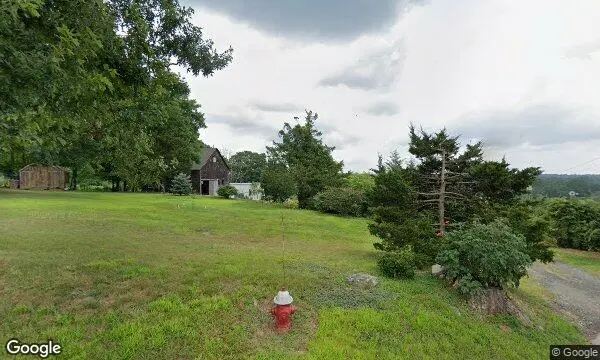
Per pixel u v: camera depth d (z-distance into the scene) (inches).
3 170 1475.1
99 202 836.6
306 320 251.1
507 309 321.7
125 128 259.4
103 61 217.6
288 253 433.1
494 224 360.5
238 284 283.7
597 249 804.6
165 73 277.6
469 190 530.0
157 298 243.0
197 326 218.5
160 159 329.7
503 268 319.3
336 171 1295.5
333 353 213.9
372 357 216.5
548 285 506.3
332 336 233.6
